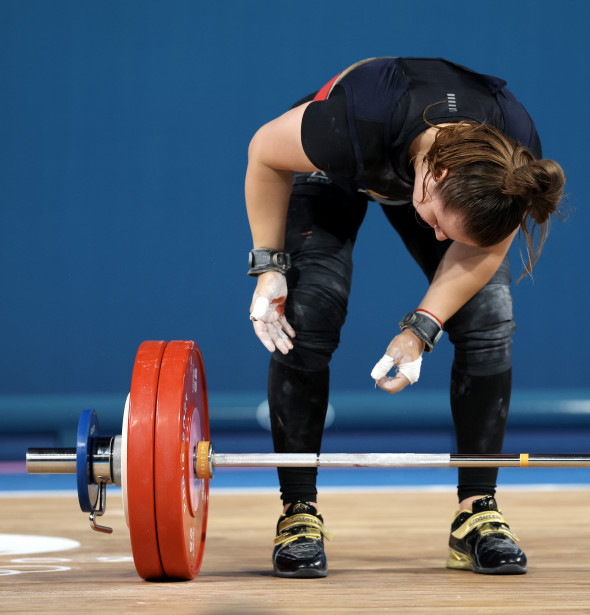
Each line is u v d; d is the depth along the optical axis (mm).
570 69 20484
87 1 19812
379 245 19781
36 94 19703
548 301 20062
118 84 19844
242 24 20109
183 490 5652
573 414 19234
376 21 20344
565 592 5602
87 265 19625
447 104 5742
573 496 12664
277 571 6320
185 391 5785
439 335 6160
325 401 6840
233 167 19969
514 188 5191
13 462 18766
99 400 18781
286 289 6555
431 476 16656
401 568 6832
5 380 19312
